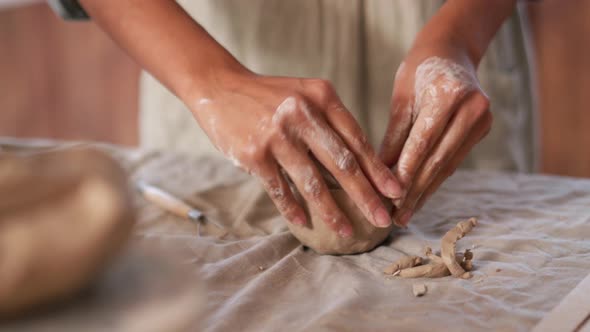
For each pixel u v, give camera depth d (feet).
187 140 3.47
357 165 1.92
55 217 1.05
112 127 7.94
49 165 1.14
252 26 3.17
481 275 1.85
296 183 1.94
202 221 2.27
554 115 6.21
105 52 7.68
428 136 2.02
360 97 3.22
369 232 1.99
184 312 1.09
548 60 6.10
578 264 1.86
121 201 1.10
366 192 1.92
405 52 3.16
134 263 1.27
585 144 6.10
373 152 1.96
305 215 1.99
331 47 3.15
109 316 1.07
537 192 2.42
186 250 2.04
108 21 2.27
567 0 5.86
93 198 1.08
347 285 1.80
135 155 2.89
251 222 2.28
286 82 2.01
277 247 2.04
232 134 1.98
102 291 1.16
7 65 8.32
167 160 2.84
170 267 1.26
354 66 3.16
